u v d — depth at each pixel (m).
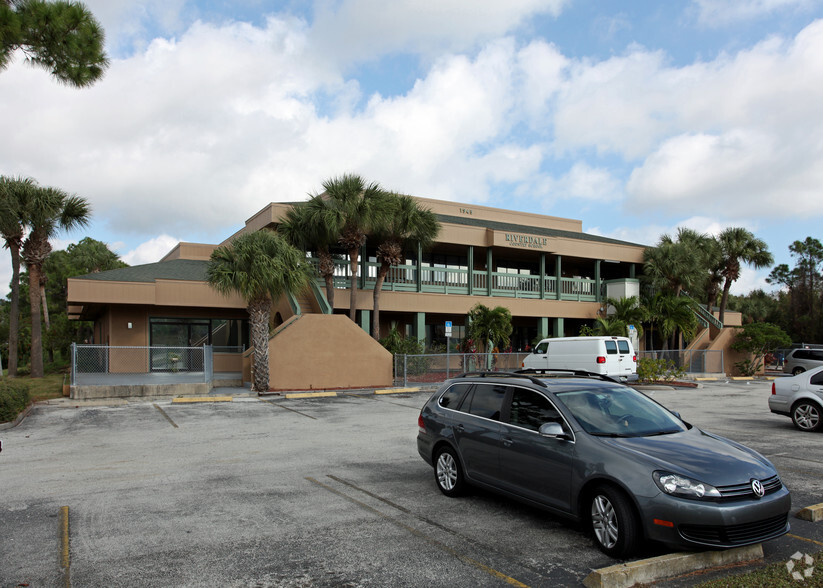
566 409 5.77
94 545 5.28
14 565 4.80
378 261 26.06
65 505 6.59
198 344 25.44
